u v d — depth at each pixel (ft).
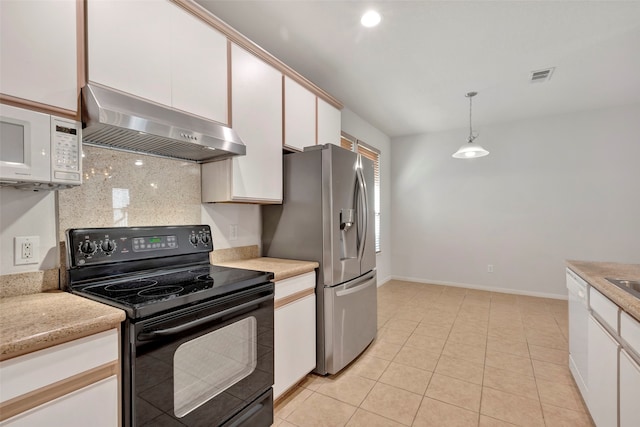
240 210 7.54
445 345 8.87
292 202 7.56
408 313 11.59
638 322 3.74
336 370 7.14
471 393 6.53
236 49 6.09
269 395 5.44
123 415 3.46
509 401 6.24
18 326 2.93
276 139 7.12
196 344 4.16
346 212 7.64
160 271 5.44
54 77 3.66
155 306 3.63
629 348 4.09
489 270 14.84
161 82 4.75
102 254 4.66
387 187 16.72
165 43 4.83
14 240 4.15
